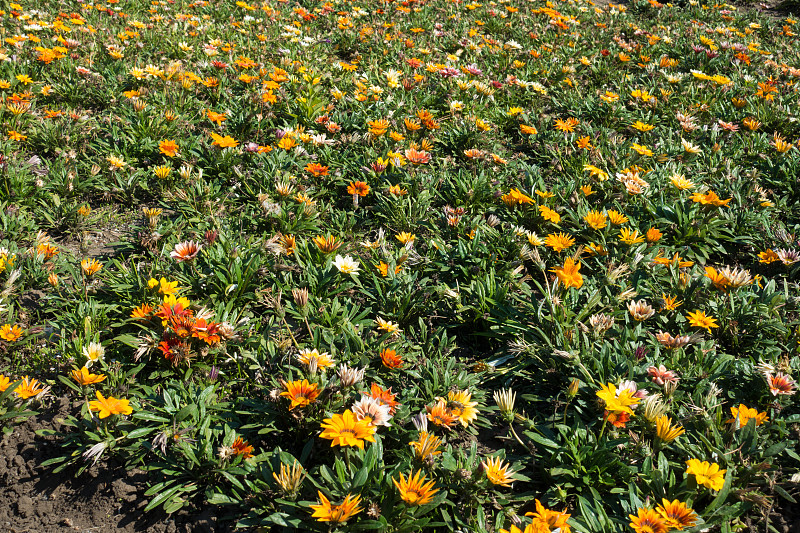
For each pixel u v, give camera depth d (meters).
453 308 3.99
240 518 2.68
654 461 2.93
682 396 3.21
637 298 4.07
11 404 3.06
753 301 4.06
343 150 6.01
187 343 3.29
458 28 10.27
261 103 6.35
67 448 3.01
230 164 5.45
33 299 3.87
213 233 4.21
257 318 3.90
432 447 2.67
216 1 11.18
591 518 2.64
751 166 6.14
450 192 5.33
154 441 2.78
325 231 4.87
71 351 3.34
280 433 3.11
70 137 5.63
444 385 3.33
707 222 4.79
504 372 3.51
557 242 4.13
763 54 9.98
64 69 7.16
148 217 4.47
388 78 7.37
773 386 3.09
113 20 9.45
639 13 13.89
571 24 11.16
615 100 7.07
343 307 3.93
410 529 2.53
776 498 2.84
